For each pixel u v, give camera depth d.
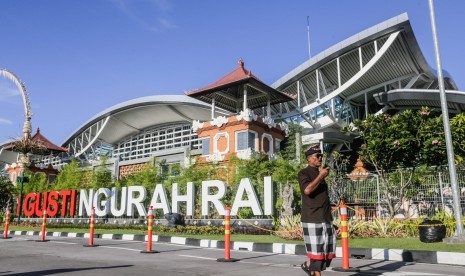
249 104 33.19
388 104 37.28
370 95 44.28
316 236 4.34
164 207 19.88
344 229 6.55
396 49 37.06
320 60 39.50
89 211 24.02
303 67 41.03
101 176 27.69
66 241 13.70
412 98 34.16
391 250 8.61
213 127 28.14
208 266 7.02
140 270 6.40
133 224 20.70
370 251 8.95
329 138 36.22
